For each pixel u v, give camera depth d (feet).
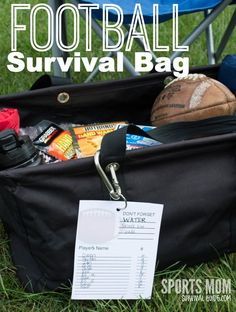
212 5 5.16
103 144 3.49
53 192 3.54
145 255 3.75
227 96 4.55
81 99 4.70
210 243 4.03
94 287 3.72
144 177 3.70
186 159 3.81
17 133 3.97
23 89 6.81
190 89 4.61
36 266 3.83
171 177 3.78
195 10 5.07
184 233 3.89
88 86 4.65
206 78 4.68
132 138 4.08
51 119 4.69
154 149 3.64
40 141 4.35
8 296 3.85
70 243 3.63
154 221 3.72
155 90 4.92
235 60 4.92
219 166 3.91
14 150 3.76
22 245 3.89
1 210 3.87
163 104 4.69
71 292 3.76
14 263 3.93
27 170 3.45
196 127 4.17
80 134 4.39
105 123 4.67
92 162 3.53
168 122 4.61
